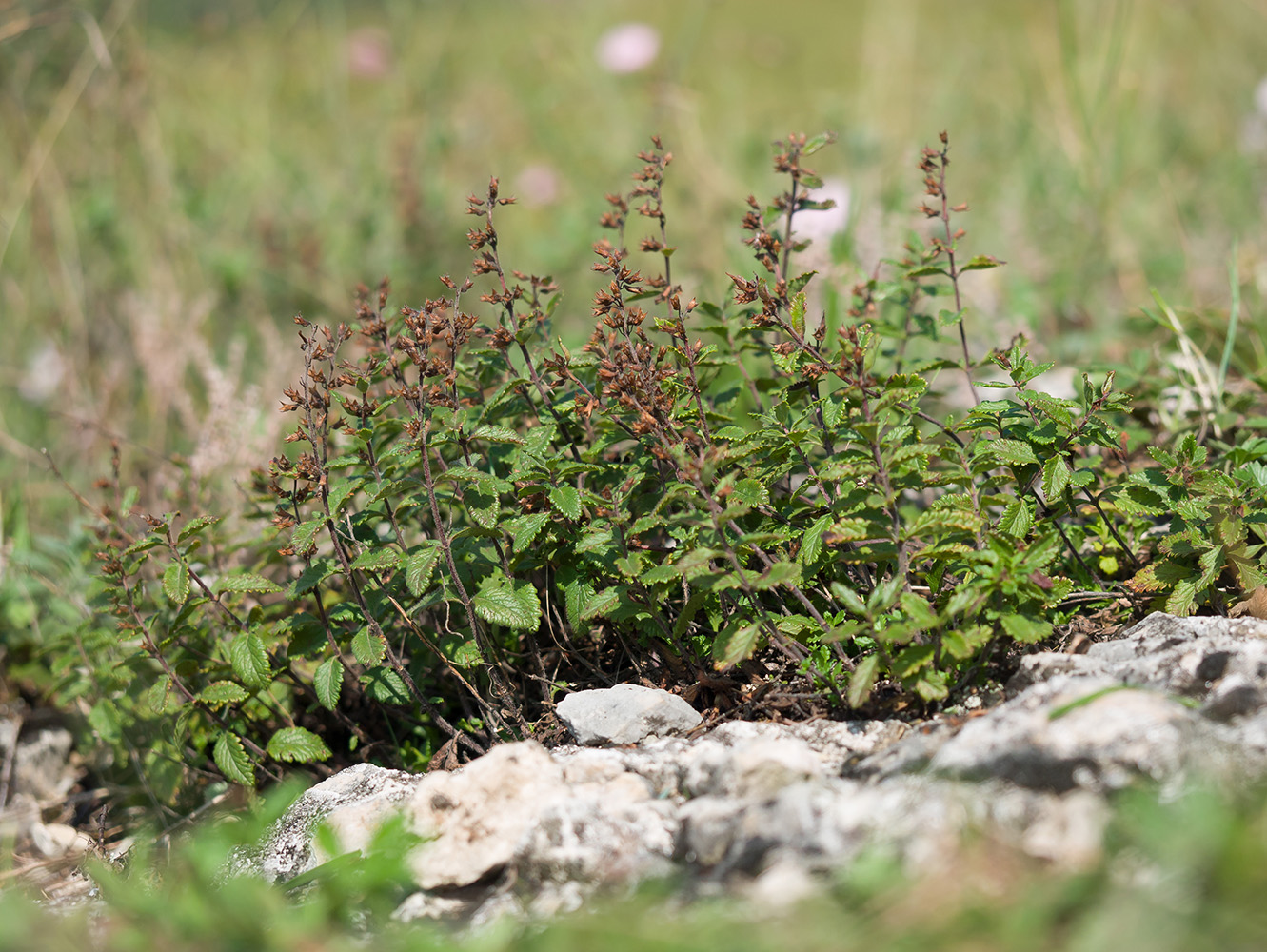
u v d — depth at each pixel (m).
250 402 3.70
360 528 2.75
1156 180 5.77
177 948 1.71
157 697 2.62
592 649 2.89
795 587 2.42
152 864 2.51
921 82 6.95
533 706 2.82
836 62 7.99
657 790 2.13
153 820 2.94
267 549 3.12
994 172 6.02
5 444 4.17
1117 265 5.10
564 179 6.57
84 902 2.34
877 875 1.62
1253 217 5.49
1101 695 1.86
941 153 2.96
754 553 2.54
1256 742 1.77
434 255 5.65
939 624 2.10
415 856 2.00
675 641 2.57
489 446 2.92
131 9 5.71
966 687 2.29
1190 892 1.46
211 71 7.00
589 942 1.62
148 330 4.58
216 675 2.92
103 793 3.10
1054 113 6.02
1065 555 2.84
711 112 7.12
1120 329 4.32
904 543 2.37
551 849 1.93
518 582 2.63
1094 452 3.50
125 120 5.64
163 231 5.48
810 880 1.68
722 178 5.77
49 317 5.15
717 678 2.55
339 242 5.60
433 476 2.75
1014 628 2.11
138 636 2.78
